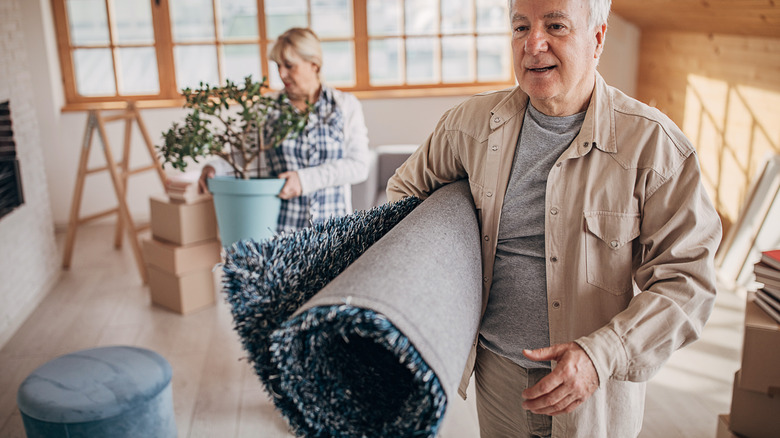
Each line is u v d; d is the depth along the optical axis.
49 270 3.95
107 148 4.04
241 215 2.51
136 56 5.00
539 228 1.27
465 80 5.36
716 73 3.92
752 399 1.94
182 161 2.58
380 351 0.85
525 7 1.11
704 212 1.16
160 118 4.94
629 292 1.22
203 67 5.09
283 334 0.74
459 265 0.96
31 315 3.56
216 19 5.01
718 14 3.43
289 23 5.11
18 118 3.64
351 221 1.05
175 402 2.73
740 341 3.06
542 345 1.28
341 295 0.75
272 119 2.63
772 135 3.44
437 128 1.41
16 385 2.88
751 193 3.58
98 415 1.96
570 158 1.21
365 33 5.17
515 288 1.30
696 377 2.79
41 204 3.93
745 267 3.55
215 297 3.70
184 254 3.48
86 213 5.02
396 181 1.53
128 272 4.18
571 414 1.28
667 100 4.57
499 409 1.41
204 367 3.00
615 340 1.06
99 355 2.27
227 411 2.66
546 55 1.11
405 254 0.88
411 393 0.78
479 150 1.31
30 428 2.00
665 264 1.15
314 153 2.63
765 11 2.97
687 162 1.16
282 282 0.84
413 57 5.29
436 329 0.77
